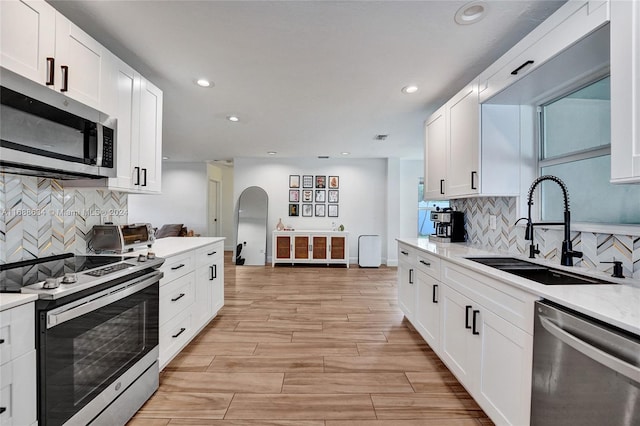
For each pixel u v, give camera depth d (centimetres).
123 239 207
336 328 292
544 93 198
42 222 174
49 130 137
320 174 645
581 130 184
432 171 304
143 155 218
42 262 166
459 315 188
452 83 257
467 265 175
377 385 197
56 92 139
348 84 259
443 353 211
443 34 186
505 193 218
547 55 152
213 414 168
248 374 210
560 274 163
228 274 526
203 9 162
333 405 177
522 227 217
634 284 131
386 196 635
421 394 188
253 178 643
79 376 128
